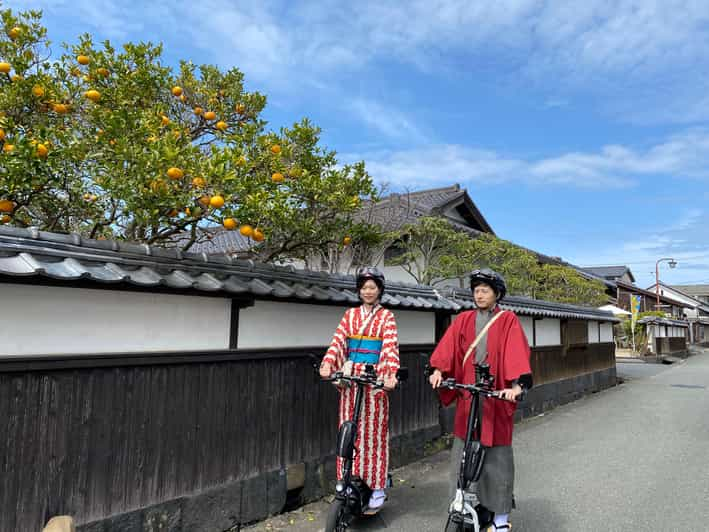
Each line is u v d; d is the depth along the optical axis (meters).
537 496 4.50
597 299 15.96
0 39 4.62
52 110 4.50
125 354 2.95
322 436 4.41
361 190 4.74
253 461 3.77
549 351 10.09
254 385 3.83
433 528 3.73
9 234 2.46
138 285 2.83
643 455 6.00
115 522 2.87
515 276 11.74
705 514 4.05
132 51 5.10
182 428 3.29
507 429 3.05
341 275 4.61
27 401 2.54
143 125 3.96
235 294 3.40
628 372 18.69
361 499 3.55
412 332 5.82
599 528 3.77
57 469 2.64
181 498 3.24
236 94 5.66
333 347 3.66
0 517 2.42
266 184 4.27
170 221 3.93
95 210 4.03
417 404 5.82
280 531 3.64
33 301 2.59
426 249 10.08
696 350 40.59
